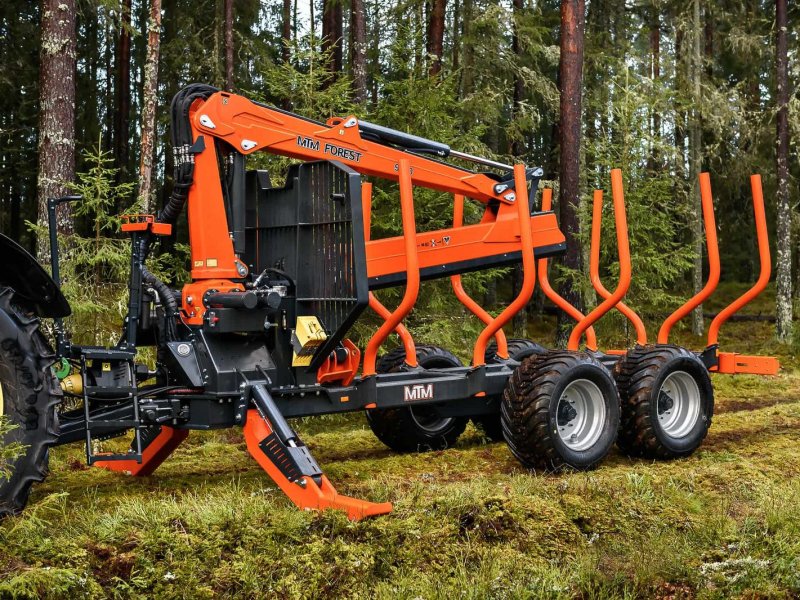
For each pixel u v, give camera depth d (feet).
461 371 22.07
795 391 36.96
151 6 31.45
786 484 18.76
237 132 17.69
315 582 12.37
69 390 15.81
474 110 52.29
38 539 12.50
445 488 16.88
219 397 16.37
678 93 58.59
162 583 11.83
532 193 22.47
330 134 19.22
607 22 67.05
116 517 13.71
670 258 41.09
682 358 22.13
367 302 16.78
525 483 17.52
